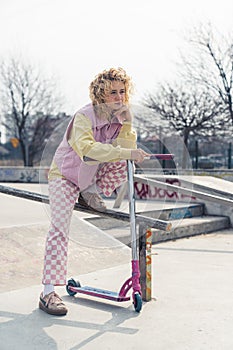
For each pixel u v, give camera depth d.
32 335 2.36
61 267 2.71
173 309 2.81
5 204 5.91
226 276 3.70
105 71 2.72
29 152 26.47
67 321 2.58
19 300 2.91
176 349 2.21
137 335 2.39
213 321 2.60
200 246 5.29
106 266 3.76
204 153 16.50
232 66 17.50
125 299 2.74
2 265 3.47
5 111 26.31
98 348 2.22
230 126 17.31
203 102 17.64
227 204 4.19
